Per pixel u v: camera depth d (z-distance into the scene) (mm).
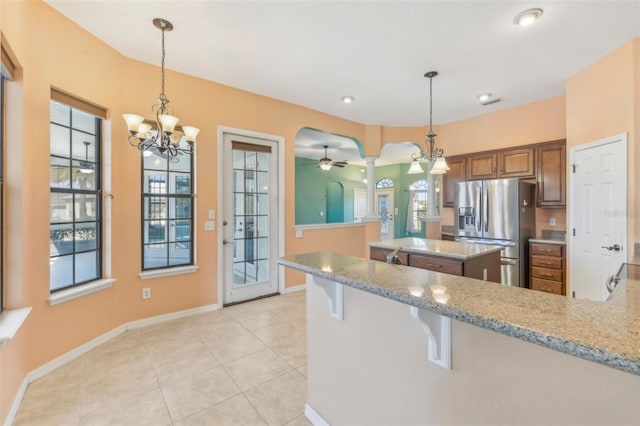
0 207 2014
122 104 3004
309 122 4637
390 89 3885
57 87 2383
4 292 2045
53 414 1863
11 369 1886
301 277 4574
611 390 756
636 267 1854
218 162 3672
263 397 2037
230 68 3305
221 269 3730
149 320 3219
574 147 3453
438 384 1155
